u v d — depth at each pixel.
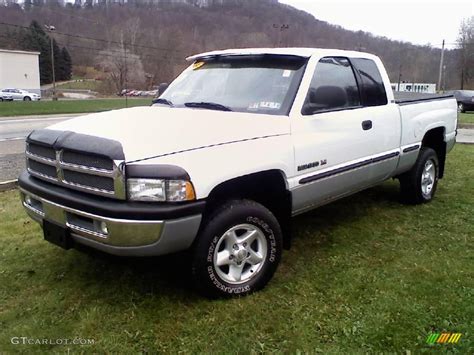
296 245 4.37
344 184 4.22
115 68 63.66
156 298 3.33
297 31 54.69
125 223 2.79
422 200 5.65
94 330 2.95
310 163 3.74
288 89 3.77
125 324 3.01
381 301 3.28
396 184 6.67
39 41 78.75
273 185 3.63
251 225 3.36
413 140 5.20
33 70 66.75
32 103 34.31
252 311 3.16
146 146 2.91
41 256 4.06
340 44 53.56
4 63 63.53
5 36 74.50
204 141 3.08
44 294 3.39
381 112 4.61
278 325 3.00
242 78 4.06
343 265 3.91
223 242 3.27
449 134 6.01
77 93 67.31
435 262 3.96
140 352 2.75
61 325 3.00
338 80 4.21
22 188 3.47
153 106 4.23
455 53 64.50
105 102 38.59
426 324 2.99
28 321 3.04
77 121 3.49
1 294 3.39
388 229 4.81
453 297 3.33
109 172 2.82
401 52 56.97
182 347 2.79
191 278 3.23
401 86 52.34
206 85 4.21
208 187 2.98
